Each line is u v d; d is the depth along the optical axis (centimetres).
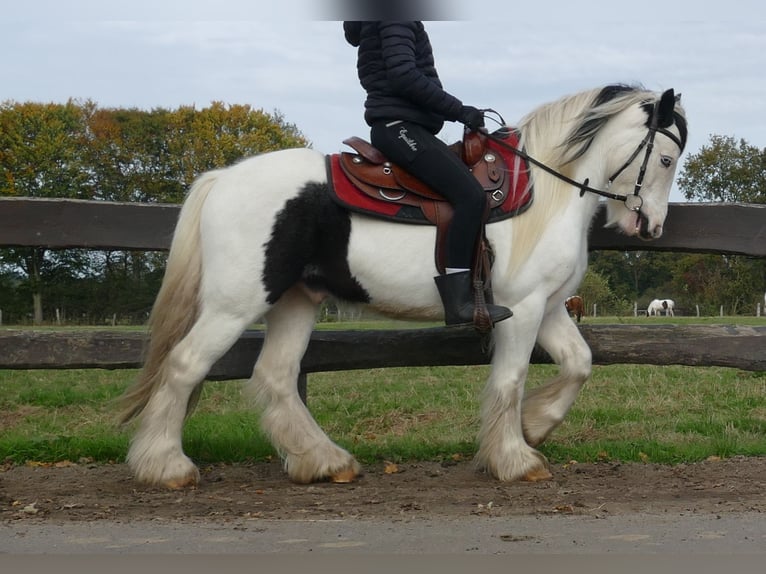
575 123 535
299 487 520
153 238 621
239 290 495
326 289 526
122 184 4372
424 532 402
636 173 544
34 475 557
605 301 4322
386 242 510
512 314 511
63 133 4178
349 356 624
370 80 516
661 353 630
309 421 541
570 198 534
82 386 999
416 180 514
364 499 482
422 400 878
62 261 3619
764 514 436
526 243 516
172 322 511
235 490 510
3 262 3616
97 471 570
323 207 505
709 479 536
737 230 632
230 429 692
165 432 512
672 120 541
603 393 912
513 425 532
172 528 412
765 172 4784
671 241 633
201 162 4294
